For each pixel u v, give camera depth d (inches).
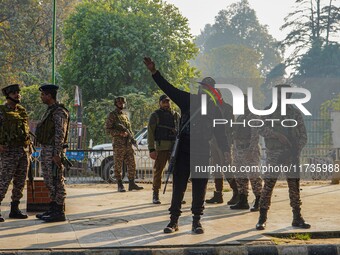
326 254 289.9
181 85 1798.7
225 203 476.4
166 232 333.7
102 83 1641.2
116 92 1674.5
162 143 473.7
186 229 346.9
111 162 769.6
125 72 1711.4
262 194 348.5
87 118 1439.5
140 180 777.6
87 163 780.0
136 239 313.1
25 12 2493.8
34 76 2106.3
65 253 278.5
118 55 1653.5
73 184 729.6
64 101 1707.7
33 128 885.2
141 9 1876.2
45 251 280.4
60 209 380.8
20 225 363.6
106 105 1328.7
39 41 2620.6
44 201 428.5
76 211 431.2
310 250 289.7
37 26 2591.0
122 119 592.1
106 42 1689.2
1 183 381.1
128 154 594.9
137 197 530.0
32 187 417.1
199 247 293.6
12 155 382.3
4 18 2493.8
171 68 1772.9
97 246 292.4
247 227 354.3
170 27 1850.4
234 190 460.8
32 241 306.8
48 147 380.2
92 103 1343.5
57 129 376.2
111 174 768.9
